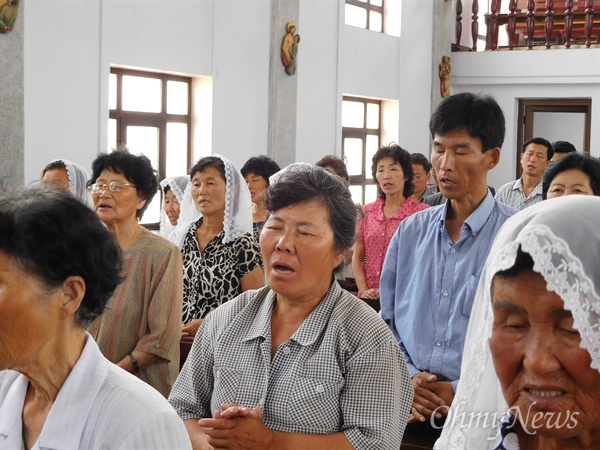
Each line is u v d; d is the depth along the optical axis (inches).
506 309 48.8
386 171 224.8
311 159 423.5
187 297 159.5
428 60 522.6
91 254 63.2
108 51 304.0
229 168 162.2
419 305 121.1
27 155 274.2
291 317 91.4
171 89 350.0
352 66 454.9
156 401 64.2
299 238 88.6
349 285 241.0
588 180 134.1
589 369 46.6
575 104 508.7
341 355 87.4
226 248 159.3
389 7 498.3
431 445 113.3
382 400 86.1
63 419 62.1
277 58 392.2
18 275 60.9
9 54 264.5
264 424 86.0
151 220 339.3
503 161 525.7
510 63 515.5
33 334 61.6
